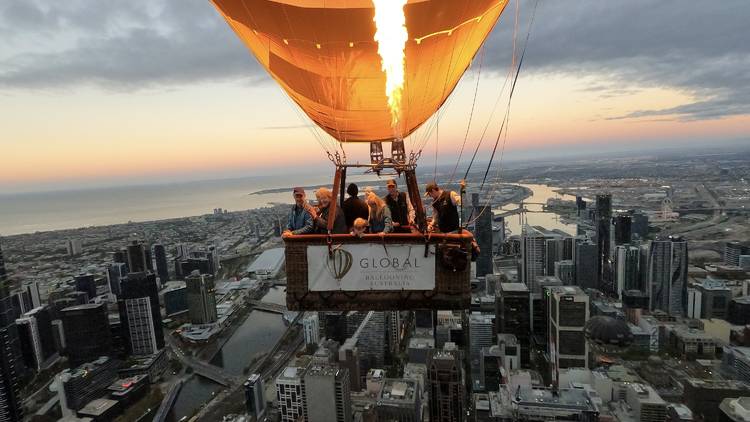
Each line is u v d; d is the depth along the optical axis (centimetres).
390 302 936
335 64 954
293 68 986
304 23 894
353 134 1080
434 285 926
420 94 1019
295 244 942
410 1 870
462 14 907
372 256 930
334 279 938
